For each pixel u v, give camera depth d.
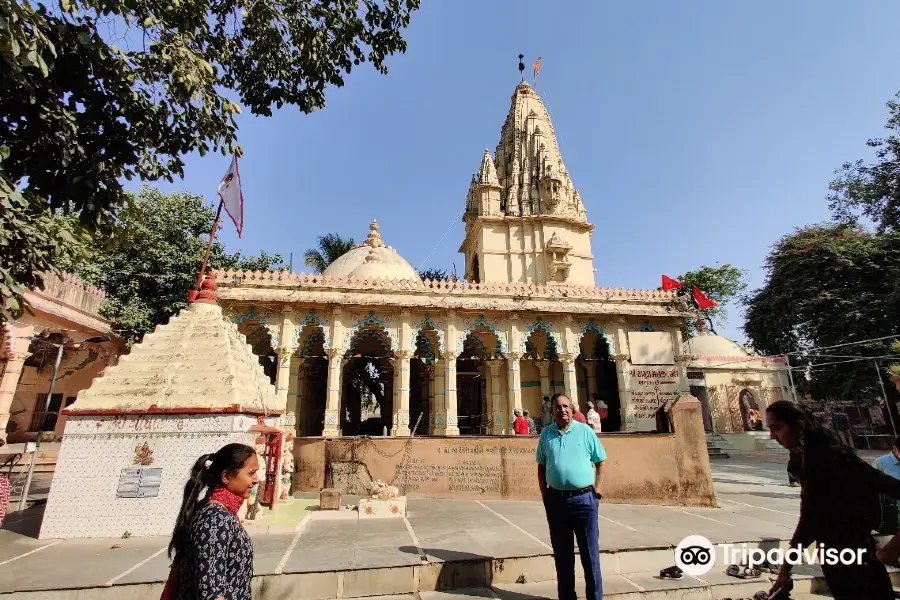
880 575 3.09
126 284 22.22
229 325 9.02
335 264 25.34
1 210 5.21
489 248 27.34
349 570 5.09
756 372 27.73
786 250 30.22
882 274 26.52
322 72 10.16
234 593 2.62
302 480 10.57
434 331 19.44
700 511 8.70
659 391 19.95
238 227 10.32
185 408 7.14
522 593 5.11
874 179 28.00
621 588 5.14
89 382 21.89
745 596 5.14
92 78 6.41
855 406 28.50
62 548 6.09
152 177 7.20
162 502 6.83
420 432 23.34
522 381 23.22
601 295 20.89
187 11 6.96
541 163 28.97
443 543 6.20
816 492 3.36
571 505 4.64
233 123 7.45
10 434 18.62
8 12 4.58
